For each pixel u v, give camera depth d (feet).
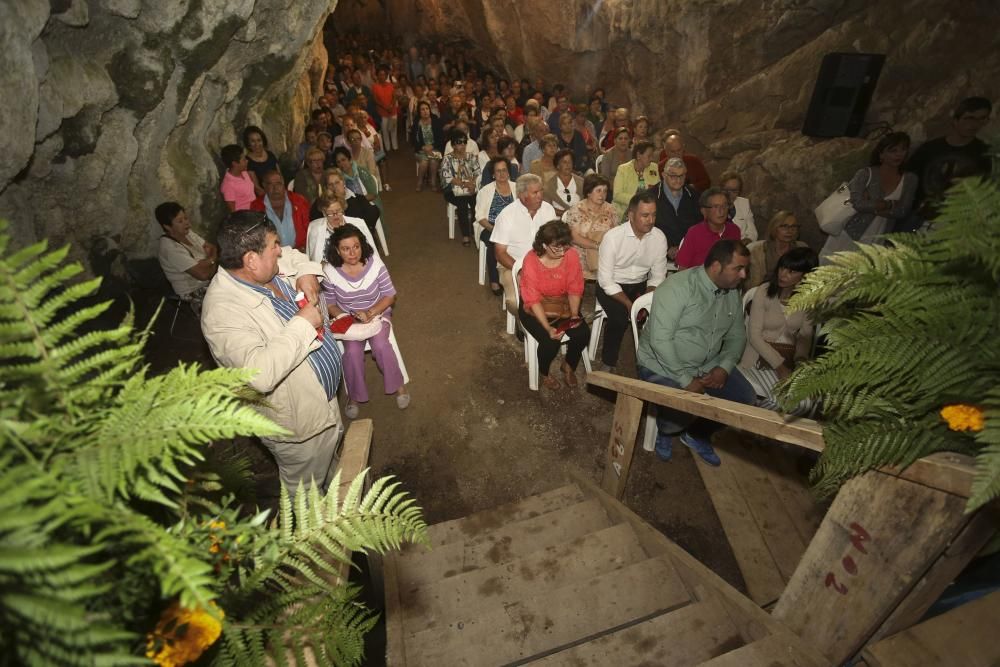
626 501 11.27
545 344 12.92
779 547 9.31
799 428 4.87
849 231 14.14
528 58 39.73
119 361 2.74
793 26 24.48
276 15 18.76
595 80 35.99
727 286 9.62
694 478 11.71
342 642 3.19
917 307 3.76
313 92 31.53
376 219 19.81
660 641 6.29
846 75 19.97
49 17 10.88
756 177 23.12
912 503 3.89
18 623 1.79
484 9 40.65
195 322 15.93
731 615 6.40
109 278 15.44
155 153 16.24
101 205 14.39
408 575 8.72
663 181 15.72
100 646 2.06
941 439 3.65
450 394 14.26
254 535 3.00
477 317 17.76
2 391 2.30
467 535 10.00
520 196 14.85
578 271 12.73
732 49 26.78
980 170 12.09
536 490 11.73
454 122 29.60
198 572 1.96
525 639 6.80
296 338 7.05
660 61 30.63
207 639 2.49
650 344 10.56
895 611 4.38
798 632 5.30
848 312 4.30
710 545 10.37
